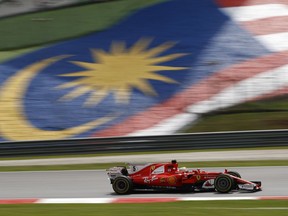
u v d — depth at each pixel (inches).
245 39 4352.9
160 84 3956.7
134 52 4313.5
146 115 3659.0
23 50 4463.6
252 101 3705.7
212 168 2242.9
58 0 4972.9
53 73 4153.5
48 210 1353.3
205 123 3503.9
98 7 4884.4
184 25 4537.4
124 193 1620.3
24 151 2982.3
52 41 4552.2
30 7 4948.3
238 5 4704.7
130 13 4753.9
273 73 3978.8
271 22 4527.6
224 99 3747.5
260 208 1267.2
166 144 2925.7
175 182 1577.3
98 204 1457.9
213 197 1465.3
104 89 3956.7
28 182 2028.8
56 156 2960.1
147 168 1643.7
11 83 4052.7
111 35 4542.3
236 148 2891.2
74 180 2021.4
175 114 3641.7
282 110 3567.9
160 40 4414.4
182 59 4190.5
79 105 3799.2
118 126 3565.5
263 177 1897.1
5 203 1568.7
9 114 3732.8
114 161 2642.7
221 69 4062.5
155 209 1302.9
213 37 4389.8
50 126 3617.1
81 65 4229.8
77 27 4682.6
